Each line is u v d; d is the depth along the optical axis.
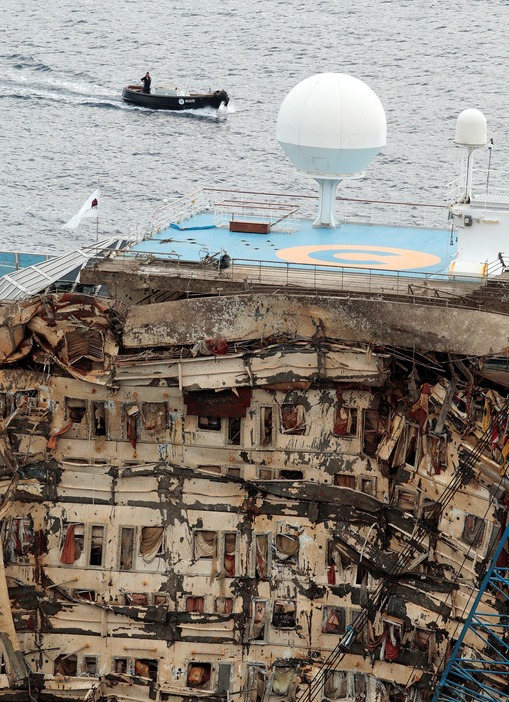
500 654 189.00
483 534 195.38
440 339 197.12
